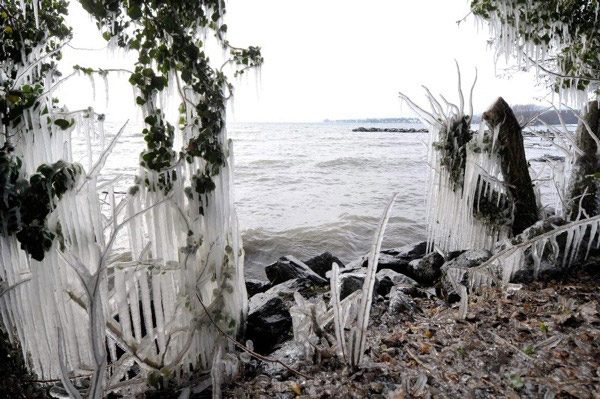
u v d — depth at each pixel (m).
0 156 2.23
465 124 5.42
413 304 4.23
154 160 2.82
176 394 2.93
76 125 2.84
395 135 98.62
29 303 2.52
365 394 2.61
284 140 71.94
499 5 5.00
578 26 5.07
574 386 2.49
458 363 2.92
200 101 3.07
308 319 3.51
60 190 2.44
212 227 3.18
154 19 2.75
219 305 3.22
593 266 4.35
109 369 3.03
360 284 4.70
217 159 3.11
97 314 2.47
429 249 6.15
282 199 17.14
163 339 2.97
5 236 2.34
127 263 2.78
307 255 10.00
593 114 5.28
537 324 3.35
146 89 2.76
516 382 2.60
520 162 5.25
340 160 32.47
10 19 2.88
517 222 5.44
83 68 2.78
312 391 2.72
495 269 4.55
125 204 3.00
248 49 3.43
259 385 2.90
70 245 2.59
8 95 2.41
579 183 5.31
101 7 2.64
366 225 12.32
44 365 2.62
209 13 3.15
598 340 2.97
